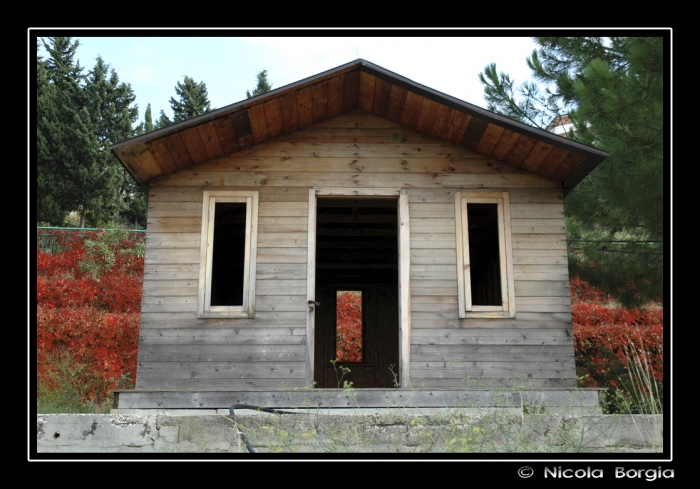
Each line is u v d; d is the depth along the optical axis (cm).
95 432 637
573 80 1095
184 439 632
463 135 797
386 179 814
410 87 739
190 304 774
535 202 811
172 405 720
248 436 622
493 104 1211
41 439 633
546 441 603
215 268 895
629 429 620
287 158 816
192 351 762
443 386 759
